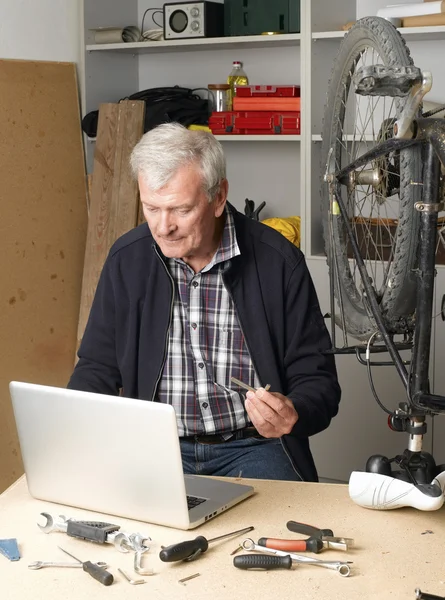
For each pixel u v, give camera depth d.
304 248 3.29
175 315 1.99
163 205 1.77
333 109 1.96
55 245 3.51
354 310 1.81
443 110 1.73
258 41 3.31
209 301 1.99
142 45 3.54
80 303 3.63
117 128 3.49
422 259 1.40
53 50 3.55
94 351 2.07
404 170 1.44
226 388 1.97
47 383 3.49
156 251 1.94
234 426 1.98
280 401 1.60
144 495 1.42
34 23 3.45
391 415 1.48
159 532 1.41
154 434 1.37
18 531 1.42
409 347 1.64
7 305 3.28
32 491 1.56
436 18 2.94
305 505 1.50
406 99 1.35
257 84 3.68
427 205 1.38
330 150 1.95
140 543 1.33
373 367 3.14
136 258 2.02
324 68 3.28
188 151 1.76
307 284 2.03
